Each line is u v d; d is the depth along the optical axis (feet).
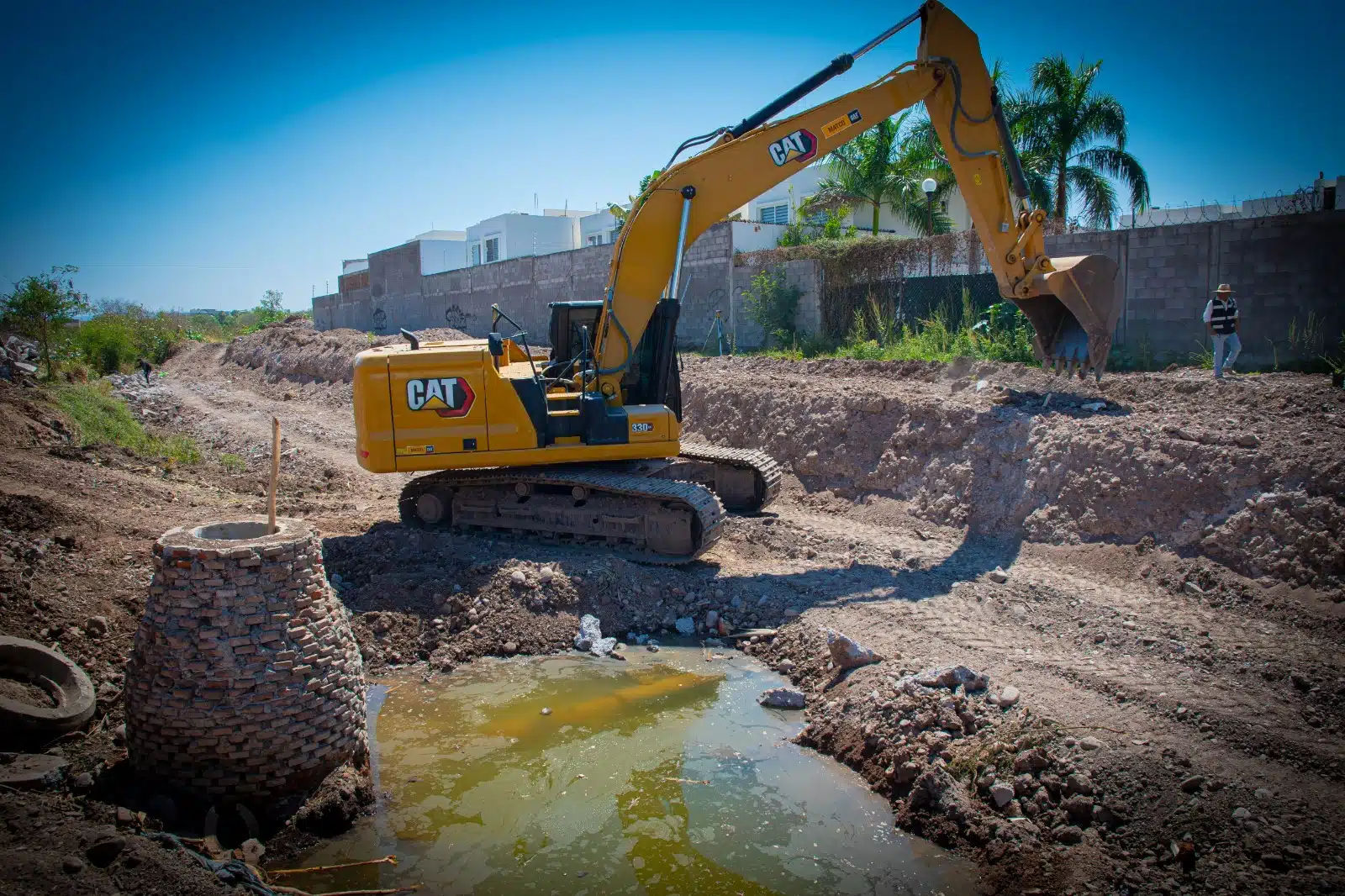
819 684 22.53
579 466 33.53
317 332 101.86
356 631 25.39
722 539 33.73
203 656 15.89
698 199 31.09
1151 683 20.18
